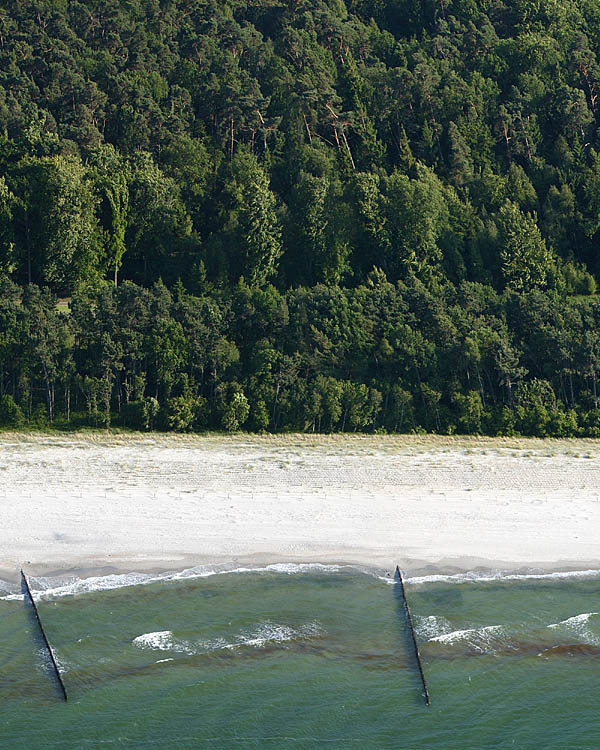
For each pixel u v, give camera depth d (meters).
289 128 117.25
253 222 96.69
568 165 116.75
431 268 99.62
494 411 84.69
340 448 76.44
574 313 91.12
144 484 66.44
